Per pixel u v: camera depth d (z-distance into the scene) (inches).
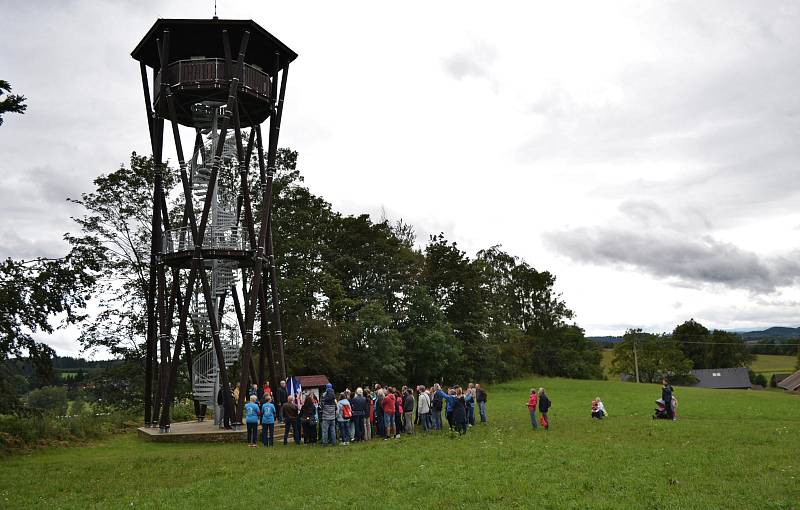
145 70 1112.8
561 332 3344.0
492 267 3147.1
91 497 563.2
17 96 838.5
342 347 1792.6
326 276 1807.3
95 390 1535.4
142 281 1521.9
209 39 1080.2
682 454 705.0
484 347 2397.9
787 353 5334.6
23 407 881.5
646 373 3882.9
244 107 1124.5
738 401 1663.4
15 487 611.2
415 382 2229.3
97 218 1480.1
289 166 1755.7
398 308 2114.9
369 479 597.9
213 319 1001.5
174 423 1192.8
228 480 613.6
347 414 878.4
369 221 2055.9
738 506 471.5
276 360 1684.3
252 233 1053.8
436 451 760.3
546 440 844.6
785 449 735.7
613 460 673.0
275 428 1000.2
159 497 550.3
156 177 1116.5
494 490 536.7
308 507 499.2
